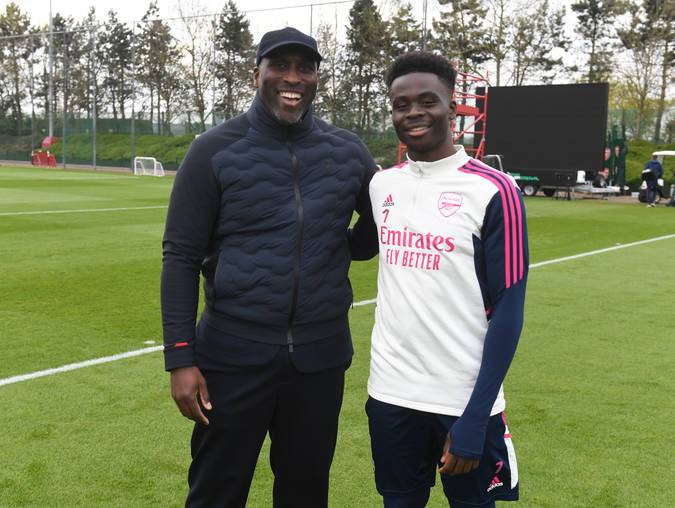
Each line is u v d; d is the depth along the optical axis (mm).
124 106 39500
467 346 1959
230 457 2170
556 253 9953
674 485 3033
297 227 2070
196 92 35312
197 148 2033
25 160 40969
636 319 6043
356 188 2189
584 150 20984
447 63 1987
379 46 28922
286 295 2072
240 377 2100
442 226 1939
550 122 21453
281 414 2211
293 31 2035
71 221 12203
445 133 1981
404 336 2018
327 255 2131
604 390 4223
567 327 5742
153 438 3416
